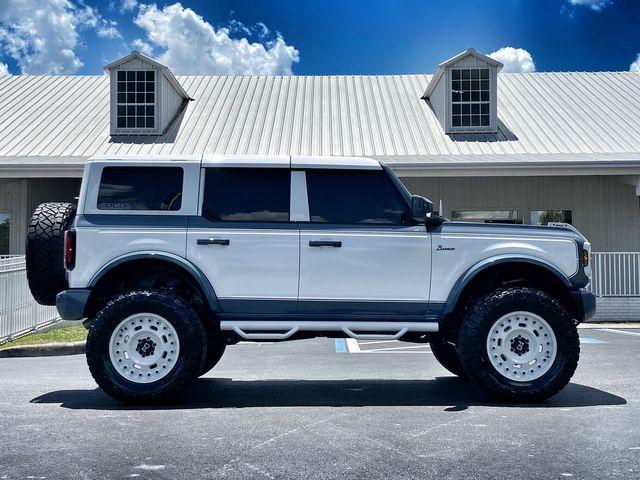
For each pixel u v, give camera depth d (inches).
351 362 340.8
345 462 156.6
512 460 157.8
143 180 241.1
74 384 272.4
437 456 161.2
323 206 241.9
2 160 576.4
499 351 230.8
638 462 156.3
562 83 807.7
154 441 176.1
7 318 414.0
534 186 651.5
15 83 799.7
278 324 235.9
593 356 348.2
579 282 240.7
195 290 243.8
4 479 145.3
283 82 810.2
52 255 241.8
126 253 234.4
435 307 239.1
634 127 671.8
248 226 237.9
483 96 669.9
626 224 647.8
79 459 159.9
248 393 249.9
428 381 279.0
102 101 745.0
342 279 237.6
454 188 653.3
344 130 666.8
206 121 691.4
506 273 254.5
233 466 153.9
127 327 229.0
